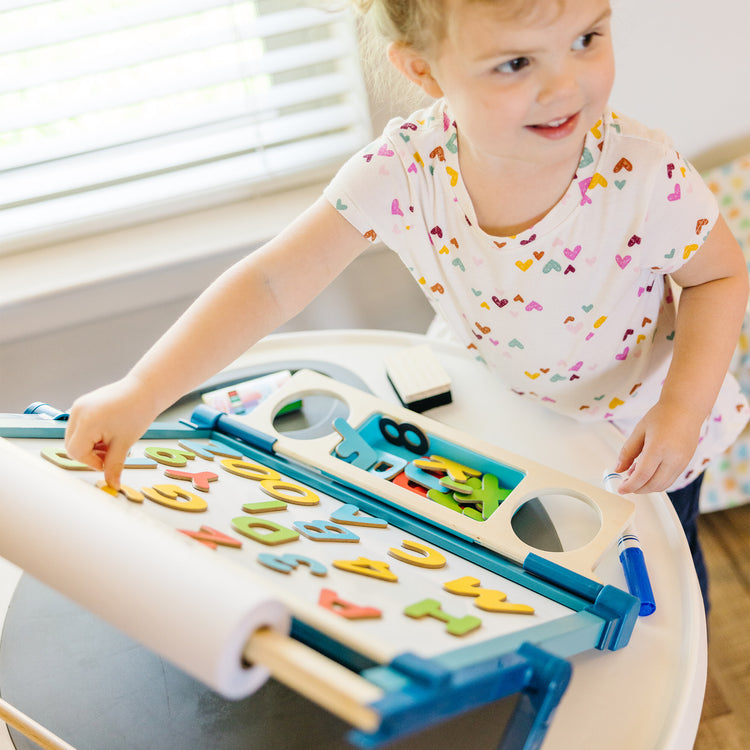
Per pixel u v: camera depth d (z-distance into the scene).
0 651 0.66
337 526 0.65
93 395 0.66
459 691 0.40
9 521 0.46
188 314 0.74
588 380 0.85
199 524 0.58
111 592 0.41
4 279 1.17
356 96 1.22
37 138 1.18
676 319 0.82
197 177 1.24
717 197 1.21
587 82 0.58
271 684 0.61
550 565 0.64
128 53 1.12
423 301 1.33
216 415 0.81
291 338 0.98
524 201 0.73
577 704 0.59
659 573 0.69
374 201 0.76
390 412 0.82
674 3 1.09
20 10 1.09
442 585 0.59
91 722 0.60
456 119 0.65
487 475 0.76
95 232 1.25
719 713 1.10
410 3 0.61
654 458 0.72
